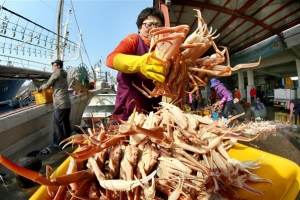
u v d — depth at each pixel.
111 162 1.21
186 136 1.18
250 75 14.02
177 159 1.17
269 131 5.29
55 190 1.26
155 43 1.09
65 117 4.85
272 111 9.54
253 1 5.14
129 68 1.24
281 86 14.93
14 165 0.81
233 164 1.17
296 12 5.80
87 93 6.86
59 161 4.07
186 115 1.30
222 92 6.64
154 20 1.60
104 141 1.16
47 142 5.00
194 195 1.14
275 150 4.11
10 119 3.51
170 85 1.33
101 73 12.95
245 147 1.78
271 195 1.29
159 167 1.19
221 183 1.17
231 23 6.42
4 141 3.46
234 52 10.21
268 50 8.01
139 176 1.16
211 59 1.26
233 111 7.01
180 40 1.07
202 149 1.14
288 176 1.34
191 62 1.29
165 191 1.15
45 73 8.43
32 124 4.32
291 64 12.15
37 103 4.88
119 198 1.17
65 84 4.86
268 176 1.45
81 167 1.29
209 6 5.20
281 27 6.77
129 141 1.25
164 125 1.26
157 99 1.82
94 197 1.21
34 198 1.22
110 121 1.67
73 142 1.35
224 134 1.17
